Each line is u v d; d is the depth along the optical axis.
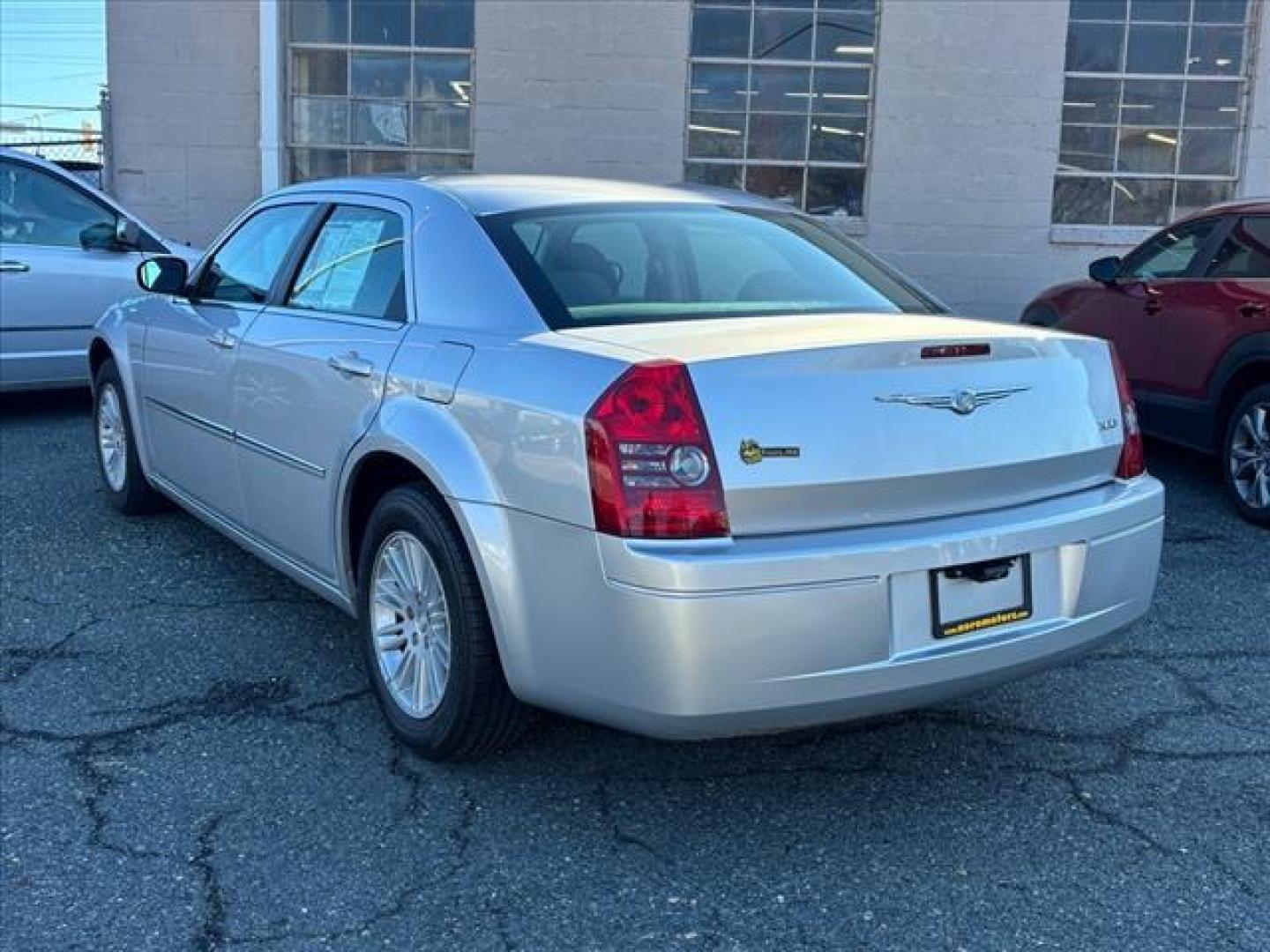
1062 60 11.24
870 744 3.87
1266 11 11.26
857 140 11.45
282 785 3.53
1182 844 3.29
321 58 11.41
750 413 2.96
